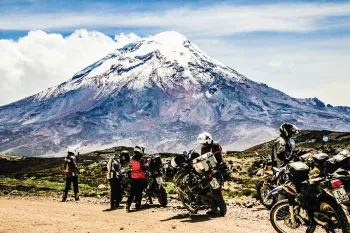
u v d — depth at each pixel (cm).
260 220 1264
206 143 1394
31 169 7669
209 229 1134
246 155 4203
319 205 922
